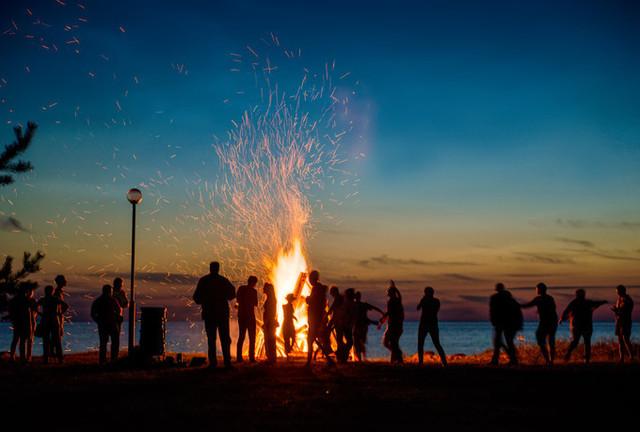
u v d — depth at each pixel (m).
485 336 178.25
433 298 17.61
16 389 11.70
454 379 13.55
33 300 17.27
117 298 17.09
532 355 23.41
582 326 18.42
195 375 13.84
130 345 18.75
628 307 19.03
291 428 8.61
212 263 15.37
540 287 18.00
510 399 11.22
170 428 8.52
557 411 10.16
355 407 10.18
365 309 18.83
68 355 20.34
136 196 19.14
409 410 10.01
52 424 8.73
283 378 13.43
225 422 8.93
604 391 12.14
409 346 101.06
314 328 15.31
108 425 8.68
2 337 129.88
